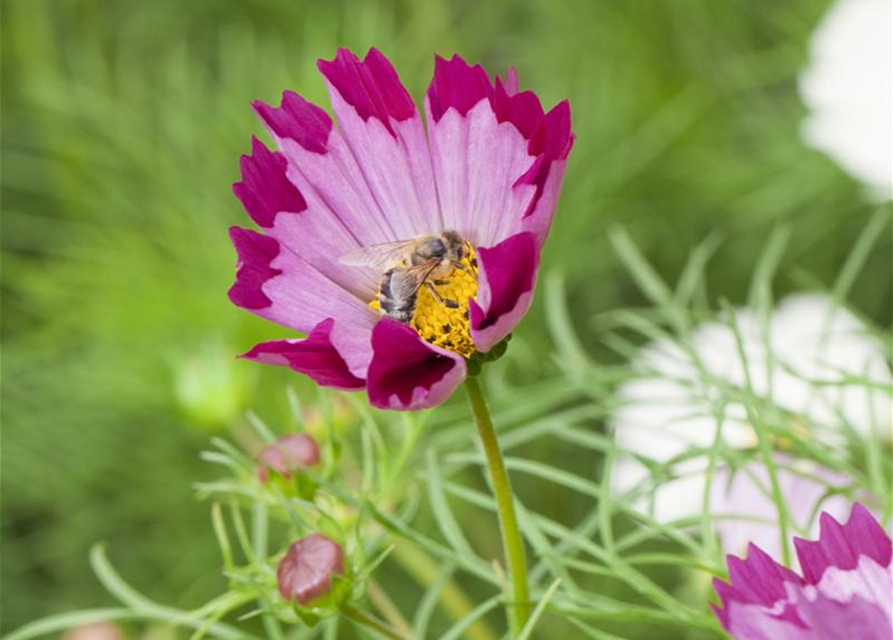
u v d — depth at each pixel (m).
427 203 0.44
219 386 0.58
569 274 0.72
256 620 0.69
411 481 0.53
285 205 0.44
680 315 0.52
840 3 0.60
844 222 0.73
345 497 0.46
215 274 0.70
